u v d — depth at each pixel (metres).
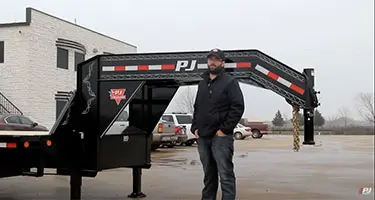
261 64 5.18
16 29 22.27
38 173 6.16
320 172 10.89
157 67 5.61
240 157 15.65
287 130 57.53
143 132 6.98
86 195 7.49
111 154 6.27
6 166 6.29
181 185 8.59
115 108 5.82
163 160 14.11
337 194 7.64
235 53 5.28
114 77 5.83
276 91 5.11
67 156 6.02
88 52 27.08
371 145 23.98
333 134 50.34
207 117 4.77
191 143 22.55
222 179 4.75
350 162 13.52
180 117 22.16
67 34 25.02
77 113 6.02
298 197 7.34
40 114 22.69
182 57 5.49
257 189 8.20
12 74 22.23
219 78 4.79
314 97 5.05
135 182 7.26
